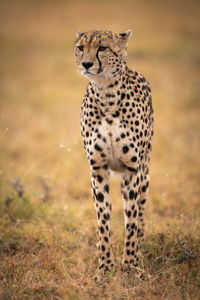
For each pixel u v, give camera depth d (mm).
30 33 64812
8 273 11359
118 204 16531
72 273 11414
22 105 32375
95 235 13758
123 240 13117
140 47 51781
